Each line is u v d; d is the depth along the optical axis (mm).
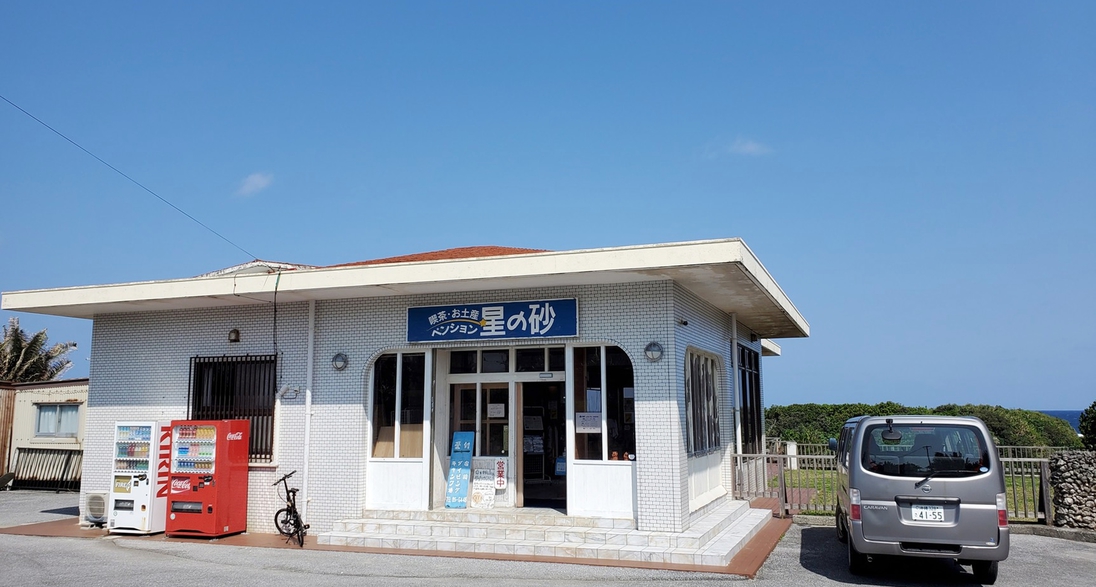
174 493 11945
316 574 9070
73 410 20531
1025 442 26906
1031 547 10789
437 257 15875
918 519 8070
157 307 13383
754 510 13438
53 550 10945
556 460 12094
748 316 15312
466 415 12227
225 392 13094
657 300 10781
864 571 8961
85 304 12898
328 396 12320
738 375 15492
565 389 11727
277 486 12352
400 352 12203
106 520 12633
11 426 21109
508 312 11430
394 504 11758
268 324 12961
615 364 11156
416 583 8516
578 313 11102
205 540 11555
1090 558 10008
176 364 13484
